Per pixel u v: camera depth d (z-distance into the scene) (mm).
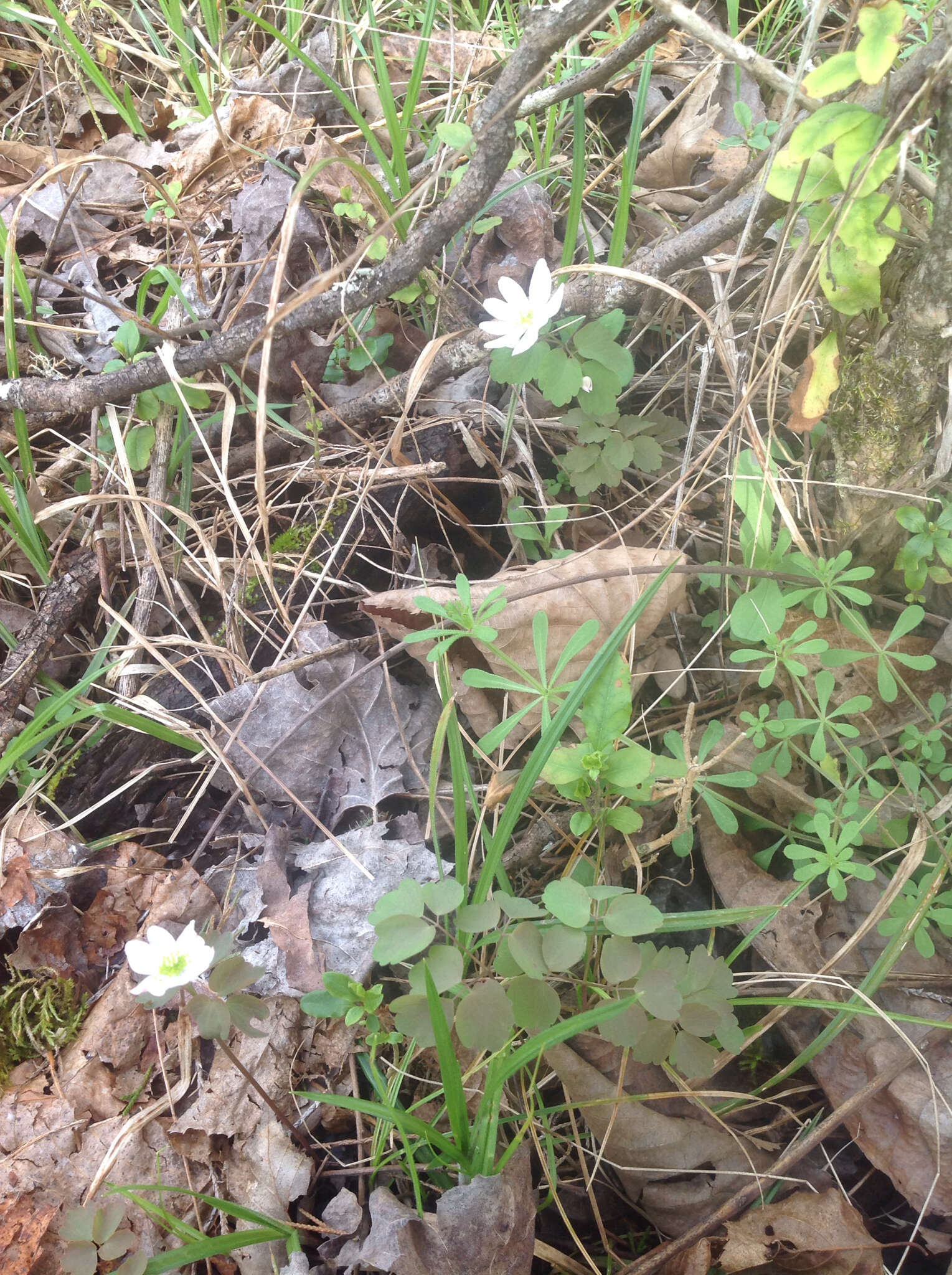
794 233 376
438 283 422
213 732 375
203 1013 274
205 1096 316
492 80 491
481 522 437
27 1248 297
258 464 341
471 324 437
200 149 490
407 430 422
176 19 495
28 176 522
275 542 418
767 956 341
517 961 278
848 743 378
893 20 272
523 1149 304
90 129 548
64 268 474
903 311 330
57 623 395
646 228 475
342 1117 318
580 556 376
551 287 381
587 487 391
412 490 416
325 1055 323
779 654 344
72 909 344
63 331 442
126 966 337
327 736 376
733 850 363
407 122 416
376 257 406
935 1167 309
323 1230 298
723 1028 293
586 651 370
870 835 360
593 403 376
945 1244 302
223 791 379
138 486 432
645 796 327
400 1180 309
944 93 292
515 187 406
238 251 465
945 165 295
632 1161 319
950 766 346
